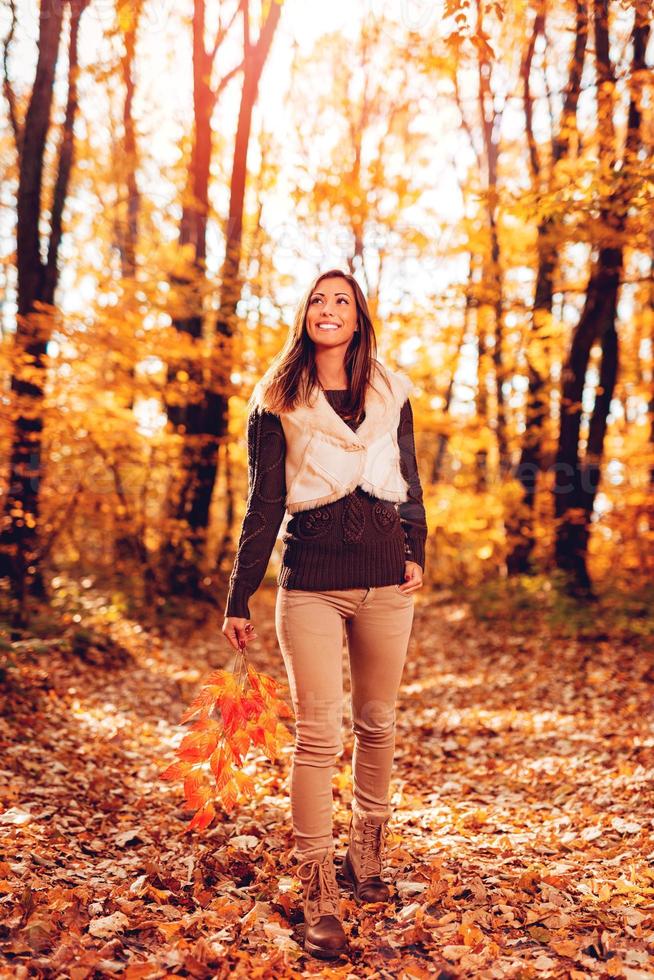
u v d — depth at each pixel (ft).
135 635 28.50
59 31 27.35
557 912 7.97
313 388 7.68
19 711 16.26
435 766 15.49
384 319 33.06
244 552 7.64
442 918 7.79
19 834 9.74
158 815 11.57
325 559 7.52
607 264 29.68
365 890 8.21
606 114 23.00
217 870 9.18
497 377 38.11
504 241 32.89
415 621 39.24
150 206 41.68
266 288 30.63
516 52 28.89
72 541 33.81
